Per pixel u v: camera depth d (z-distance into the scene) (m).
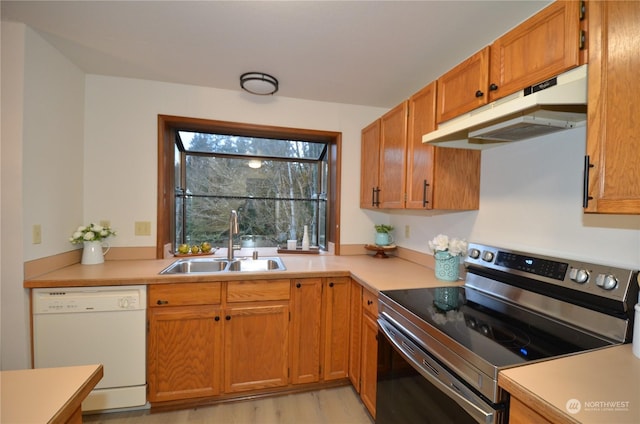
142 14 1.45
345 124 2.67
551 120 1.15
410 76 2.08
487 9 1.35
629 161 0.79
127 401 1.74
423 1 1.31
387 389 1.46
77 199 2.06
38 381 0.74
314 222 3.02
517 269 1.38
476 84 1.36
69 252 1.98
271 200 2.92
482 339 1.03
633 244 1.05
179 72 2.09
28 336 1.61
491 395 0.85
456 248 1.73
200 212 2.76
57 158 1.83
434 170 1.68
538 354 0.92
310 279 2.00
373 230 2.78
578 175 1.24
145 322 1.75
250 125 2.44
